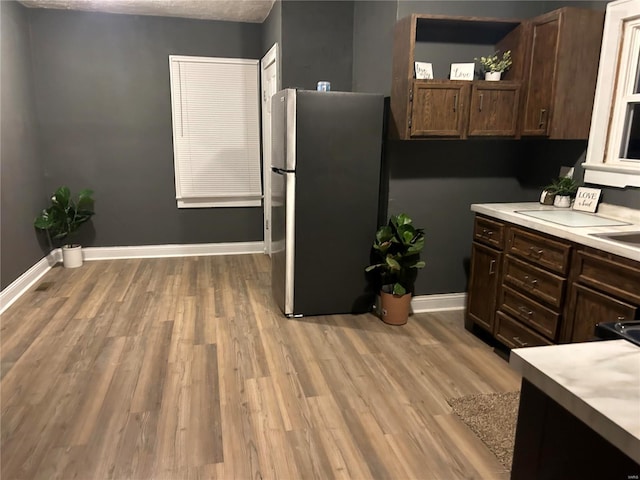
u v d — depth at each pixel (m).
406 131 3.08
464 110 3.10
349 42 4.07
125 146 4.96
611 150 2.90
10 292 3.82
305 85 4.04
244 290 4.20
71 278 4.46
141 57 4.82
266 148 5.07
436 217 3.62
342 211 3.48
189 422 2.28
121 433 2.19
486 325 3.16
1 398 2.46
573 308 2.43
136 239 5.18
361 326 3.45
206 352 3.01
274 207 3.77
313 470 1.98
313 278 3.55
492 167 3.63
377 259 3.62
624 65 2.79
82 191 4.83
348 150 3.39
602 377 0.90
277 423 2.29
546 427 0.97
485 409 2.41
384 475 1.96
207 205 5.25
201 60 4.93
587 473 0.87
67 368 2.78
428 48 3.31
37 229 4.53
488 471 1.99
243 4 4.28
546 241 2.58
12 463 1.99
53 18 4.59
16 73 4.21
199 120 5.05
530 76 3.09
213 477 1.93
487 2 3.31
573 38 2.82
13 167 4.04
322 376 2.73
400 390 2.60
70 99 4.77
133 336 3.23
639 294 2.06
